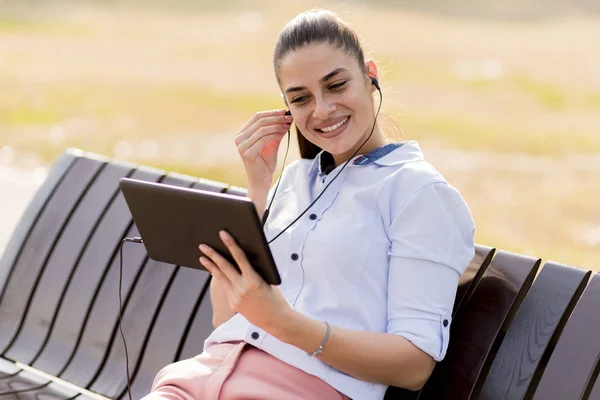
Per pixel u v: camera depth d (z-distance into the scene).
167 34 24.55
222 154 12.34
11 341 4.57
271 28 25.58
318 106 3.31
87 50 21.73
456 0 30.88
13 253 4.73
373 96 3.52
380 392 3.18
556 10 29.05
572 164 12.69
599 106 16.78
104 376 4.23
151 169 4.55
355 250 3.21
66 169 4.83
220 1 30.62
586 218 9.95
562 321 3.17
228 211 2.79
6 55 20.73
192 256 3.05
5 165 11.02
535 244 9.00
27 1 28.31
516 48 22.95
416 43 23.58
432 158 12.95
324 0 30.30
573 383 3.01
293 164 3.72
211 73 19.19
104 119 14.61
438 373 3.34
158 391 3.24
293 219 3.47
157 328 4.15
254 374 3.18
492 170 12.29
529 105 16.84
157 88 17.44
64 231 4.64
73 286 4.49
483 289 3.35
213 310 3.64
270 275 2.85
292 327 2.96
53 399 3.99
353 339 3.02
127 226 4.45
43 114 14.88
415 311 3.09
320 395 3.10
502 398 3.15
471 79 19.17
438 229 3.14
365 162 3.40
